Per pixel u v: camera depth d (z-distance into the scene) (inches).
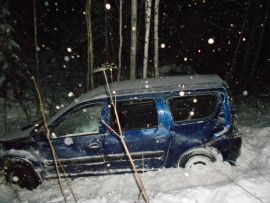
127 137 221.3
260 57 762.8
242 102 481.1
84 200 206.5
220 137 221.6
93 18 632.4
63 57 667.4
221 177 216.2
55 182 238.7
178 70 642.2
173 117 221.9
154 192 211.8
